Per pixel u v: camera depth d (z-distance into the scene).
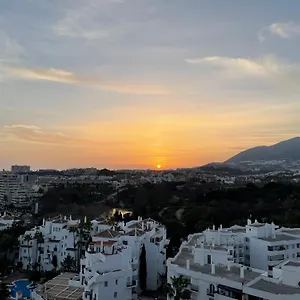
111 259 99.50
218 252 91.62
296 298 70.12
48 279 130.25
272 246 113.19
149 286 121.62
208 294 82.31
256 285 76.06
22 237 151.00
